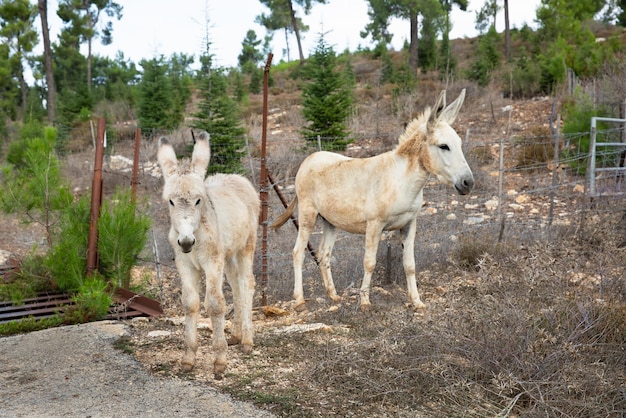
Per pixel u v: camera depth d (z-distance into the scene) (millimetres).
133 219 7617
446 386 4559
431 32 34469
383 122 20844
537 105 19797
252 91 34281
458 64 32938
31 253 8094
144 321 6762
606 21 35688
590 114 13781
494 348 4766
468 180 6418
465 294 6297
